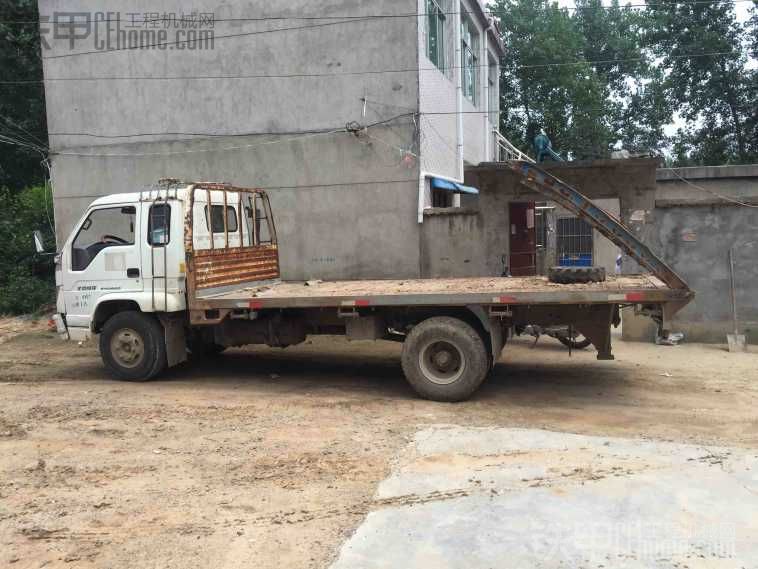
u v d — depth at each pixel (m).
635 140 30.77
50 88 15.55
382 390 8.35
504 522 4.36
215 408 7.48
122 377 8.96
